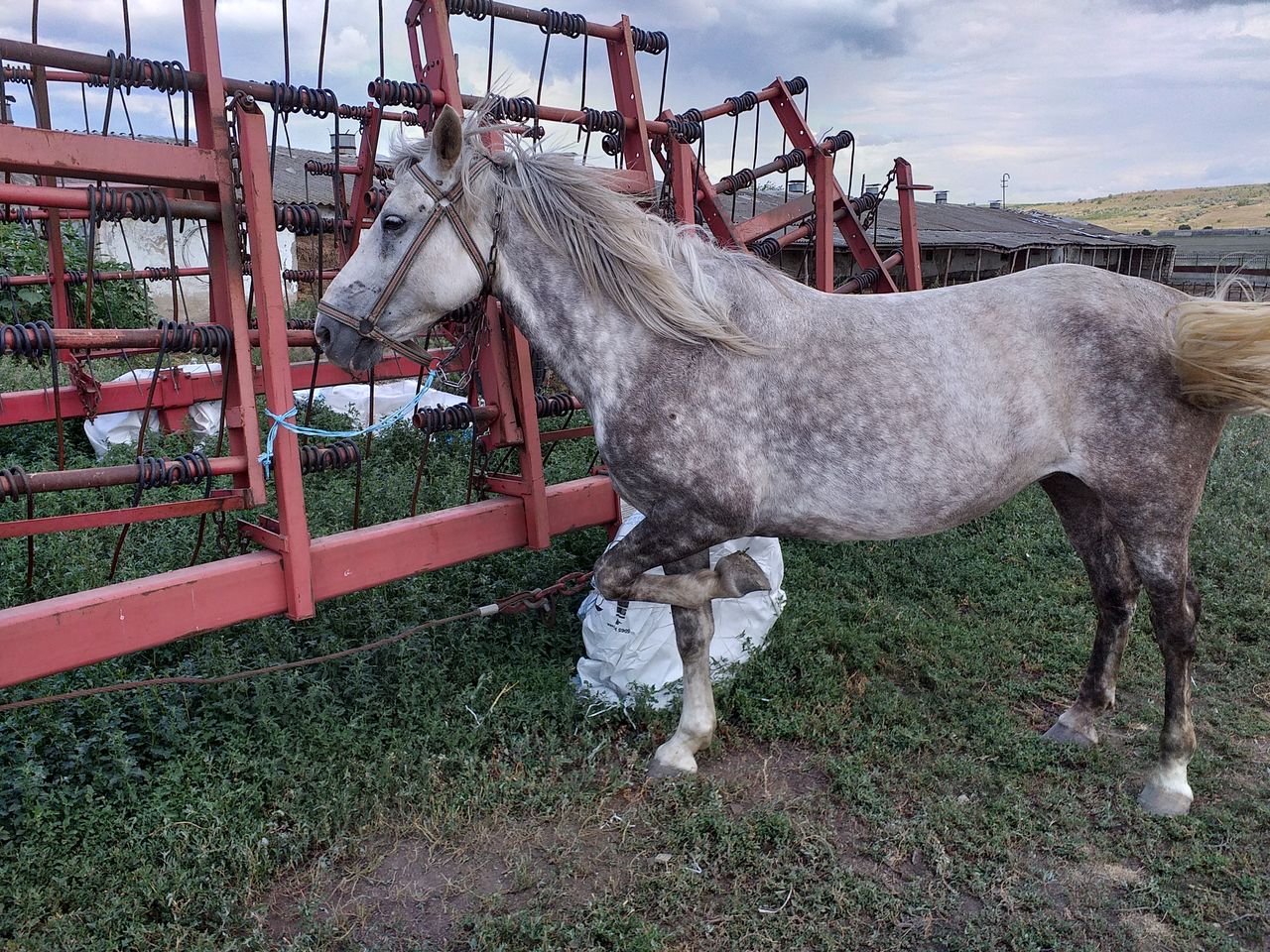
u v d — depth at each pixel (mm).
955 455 2684
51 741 2883
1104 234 20922
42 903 2395
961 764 3088
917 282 5605
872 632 4035
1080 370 2707
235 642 3439
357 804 2832
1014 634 4043
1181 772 2906
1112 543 3188
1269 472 5906
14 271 8352
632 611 3471
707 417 2699
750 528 2842
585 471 5262
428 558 3217
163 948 2330
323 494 4742
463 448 5684
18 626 2352
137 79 2543
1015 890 2547
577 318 2779
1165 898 2494
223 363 2793
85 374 5070
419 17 3580
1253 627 4008
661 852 2723
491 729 3199
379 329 2771
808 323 2756
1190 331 2541
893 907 2475
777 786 3057
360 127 4293
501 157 2818
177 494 4812
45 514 4500
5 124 2285
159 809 2691
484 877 2633
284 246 12500
